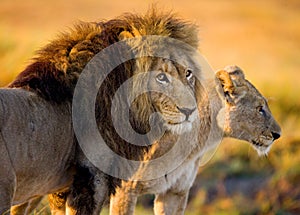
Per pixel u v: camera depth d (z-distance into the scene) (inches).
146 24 430.3
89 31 431.5
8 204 377.1
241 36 1524.4
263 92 922.1
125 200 446.0
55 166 411.2
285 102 895.7
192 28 446.3
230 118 508.7
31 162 392.5
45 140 398.0
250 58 1311.5
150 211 653.9
